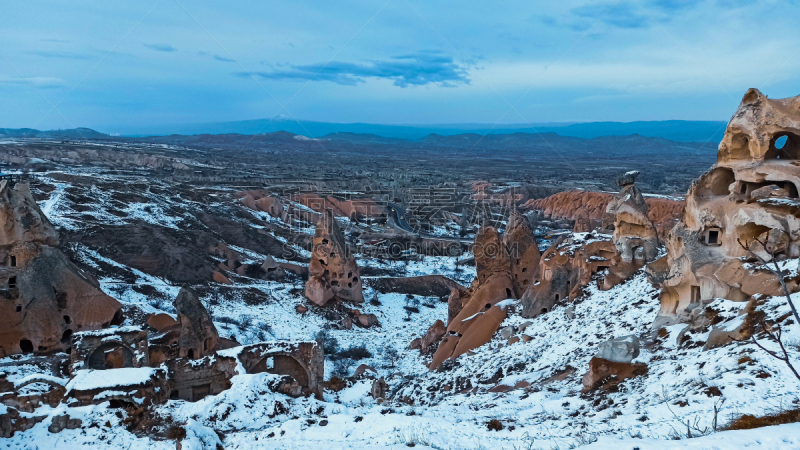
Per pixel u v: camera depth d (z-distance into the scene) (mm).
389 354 55719
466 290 56406
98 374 26172
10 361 41750
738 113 28562
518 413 24359
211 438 21859
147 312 55406
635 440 15383
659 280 32000
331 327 63938
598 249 44688
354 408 27469
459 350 45906
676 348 27031
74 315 46781
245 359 32219
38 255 46031
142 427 23469
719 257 28469
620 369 26281
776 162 27609
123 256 78938
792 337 21078
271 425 24328
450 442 19609
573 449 15289
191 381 30562
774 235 26625
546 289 45812
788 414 16156
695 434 16094
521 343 40969
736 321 24406
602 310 38844
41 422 22875
